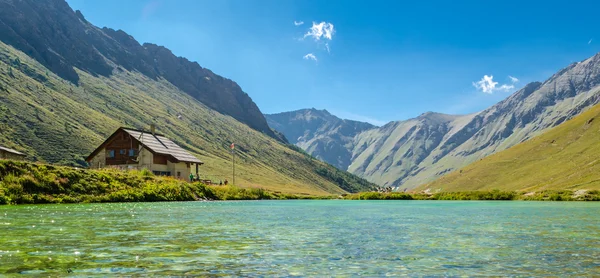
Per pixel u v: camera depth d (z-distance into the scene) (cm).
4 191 3916
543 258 1265
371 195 10306
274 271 1062
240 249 1395
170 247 1415
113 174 5541
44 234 1681
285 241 1608
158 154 8650
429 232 1959
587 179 12825
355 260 1221
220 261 1181
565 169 15250
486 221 2650
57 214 2744
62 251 1297
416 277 1010
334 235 1816
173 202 5506
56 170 4725
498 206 5225
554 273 1058
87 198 4622
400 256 1292
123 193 5144
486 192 9525
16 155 9144
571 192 8744
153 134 9538
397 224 2408
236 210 3838
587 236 1802
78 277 964
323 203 6594
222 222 2422
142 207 3888
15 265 1083
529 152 19488
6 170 4203
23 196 4012
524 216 3128
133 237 1650
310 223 2434
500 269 1105
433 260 1228
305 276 1011
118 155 8719
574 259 1248
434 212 3747
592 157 15088
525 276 1024
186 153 9594
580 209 4272
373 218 2920
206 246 1448
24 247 1360
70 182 4725
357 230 2038
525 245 1529
